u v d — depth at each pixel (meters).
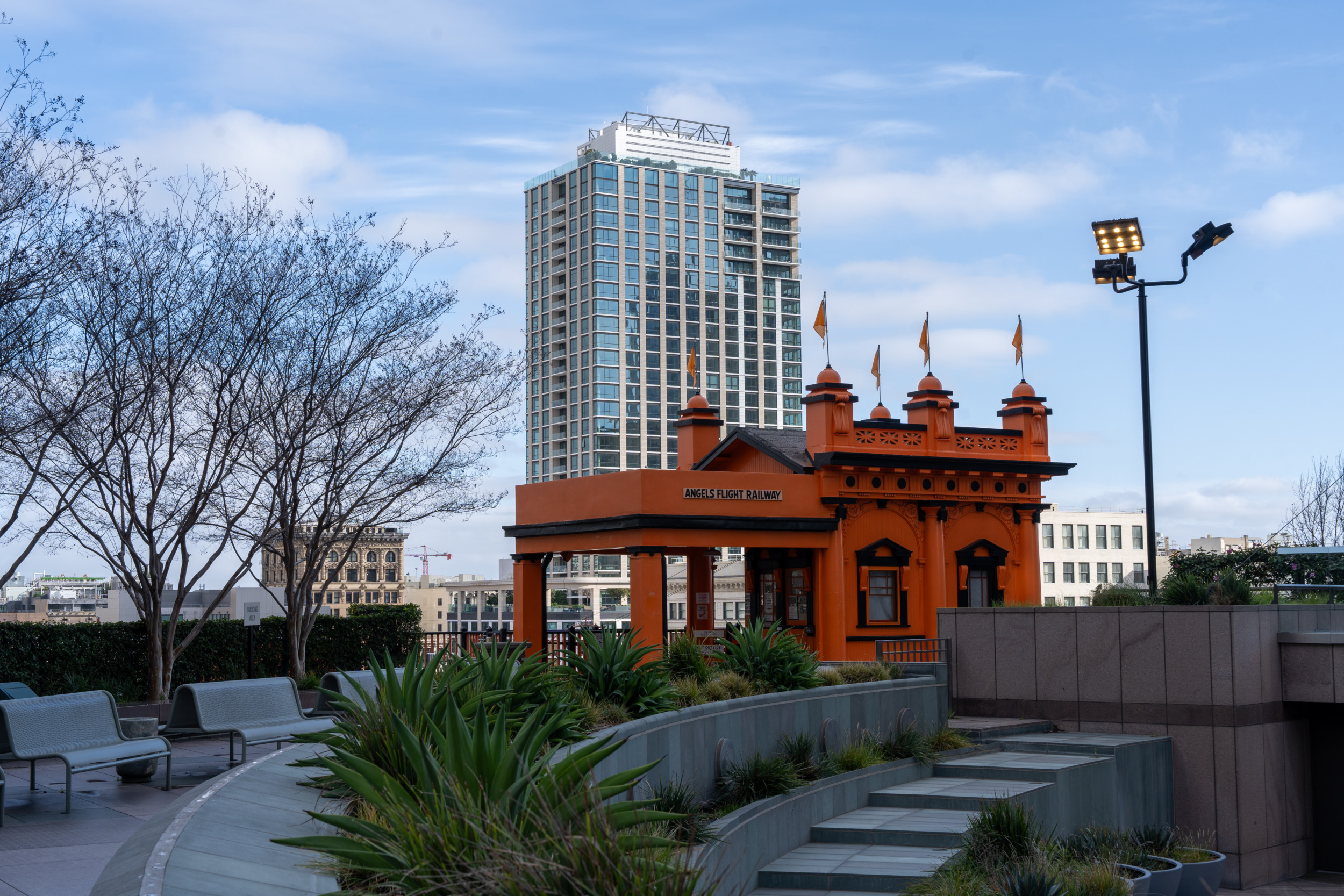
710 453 38.31
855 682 21.53
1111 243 27.62
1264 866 23.47
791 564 35.31
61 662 23.77
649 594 31.09
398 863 5.76
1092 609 24.72
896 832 16.30
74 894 8.05
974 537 36.53
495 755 6.65
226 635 27.64
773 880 14.65
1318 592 29.19
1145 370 27.66
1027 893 12.45
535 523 35.59
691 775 14.71
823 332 35.19
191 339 24.36
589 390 197.38
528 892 5.09
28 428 20.81
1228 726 23.16
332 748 8.46
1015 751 22.59
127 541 23.92
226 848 6.21
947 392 36.22
